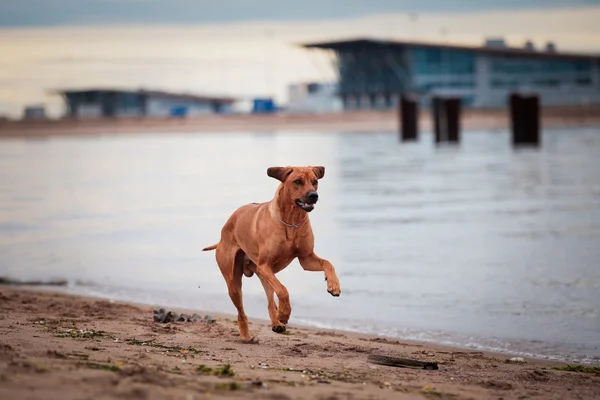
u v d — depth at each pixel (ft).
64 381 22.53
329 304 50.11
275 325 33.76
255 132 436.76
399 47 604.49
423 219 88.69
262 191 124.88
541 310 47.98
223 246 37.17
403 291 53.62
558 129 329.31
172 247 73.67
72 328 38.63
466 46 590.14
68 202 114.52
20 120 575.38
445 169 158.20
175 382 24.45
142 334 38.01
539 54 585.22
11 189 136.56
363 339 40.91
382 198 110.01
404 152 219.20
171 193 124.67
